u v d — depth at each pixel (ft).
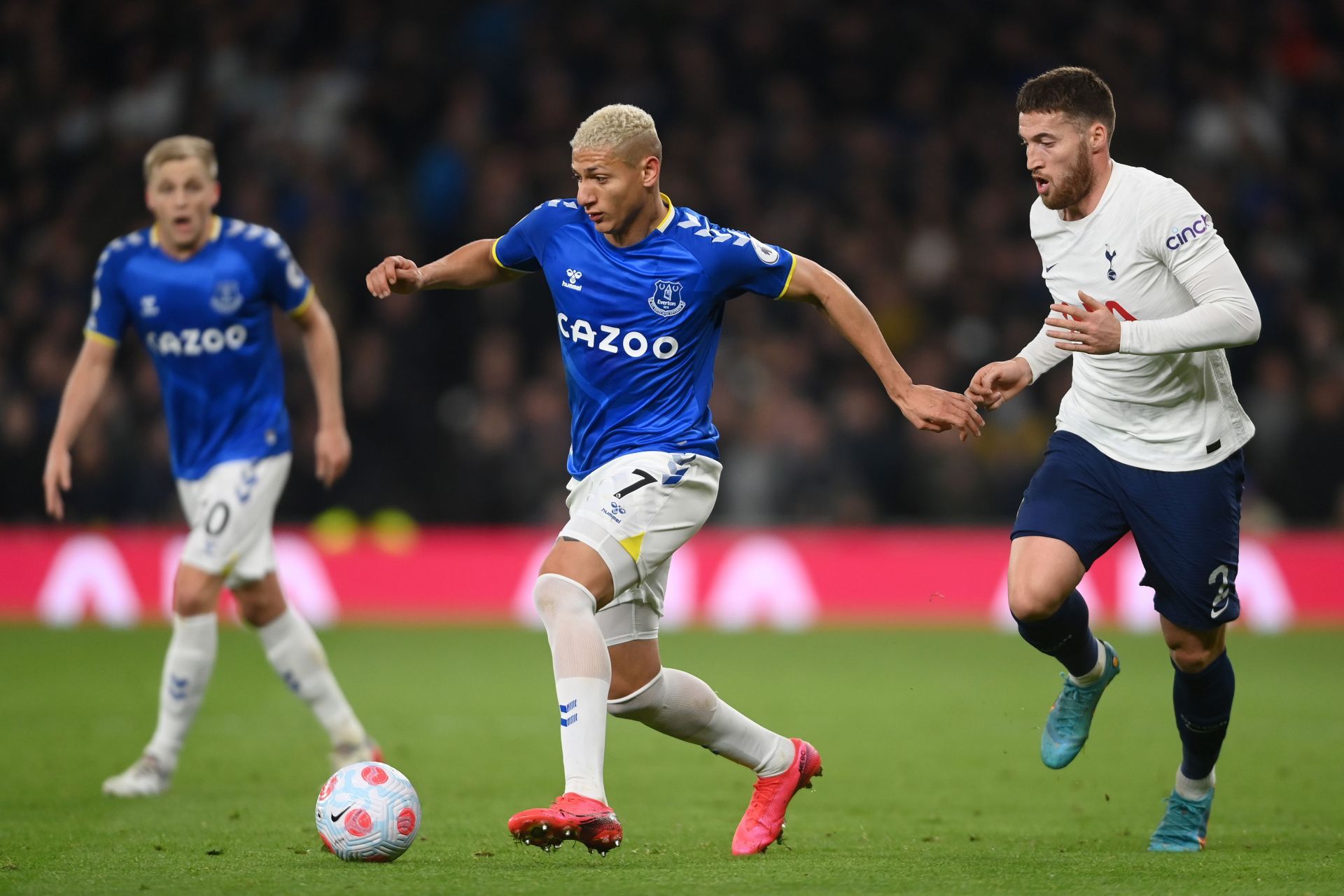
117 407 168.55
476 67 213.87
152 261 73.00
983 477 170.40
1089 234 54.13
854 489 173.37
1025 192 204.64
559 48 214.07
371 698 109.09
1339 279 197.98
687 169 202.08
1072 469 55.01
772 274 52.75
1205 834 56.08
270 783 73.87
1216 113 207.41
